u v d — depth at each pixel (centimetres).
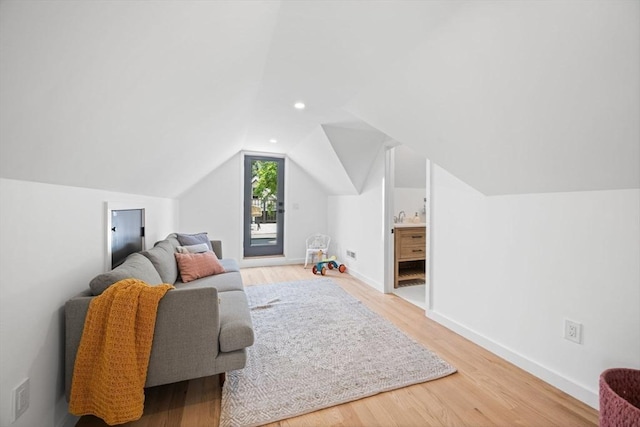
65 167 122
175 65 116
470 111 152
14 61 66
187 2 87
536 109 126
